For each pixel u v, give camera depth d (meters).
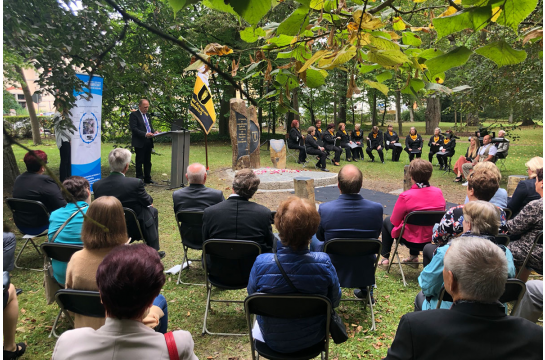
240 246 2.98
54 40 1.67
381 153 13.89
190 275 4.33
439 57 0.83
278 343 2.24
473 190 3.23
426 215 3.85
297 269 2.15
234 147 10.88
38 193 4.34
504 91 8.71
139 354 1.38
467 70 8.84
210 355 2.93
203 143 19.59
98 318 2.28
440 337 1.39
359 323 3.36
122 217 2.36
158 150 16.02
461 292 1.45
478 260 1.43
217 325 3.35
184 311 3.57
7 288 2.59
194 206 4.11
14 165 7.45
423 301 2.74
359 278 3.24
